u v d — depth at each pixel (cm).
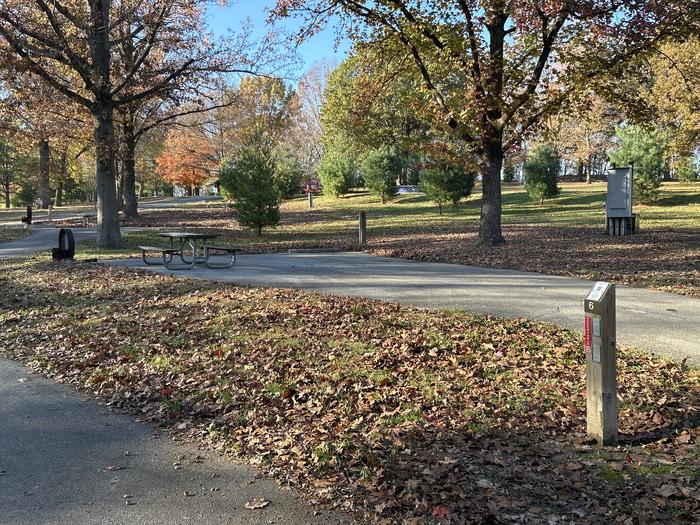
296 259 1588
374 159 3906
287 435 460
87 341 770
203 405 535
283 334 743
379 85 1920
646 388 538
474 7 1503
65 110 2248
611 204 1977
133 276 1234
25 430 491
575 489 360
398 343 690
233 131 4384
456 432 455
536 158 3481
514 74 1532
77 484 390
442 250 1725
